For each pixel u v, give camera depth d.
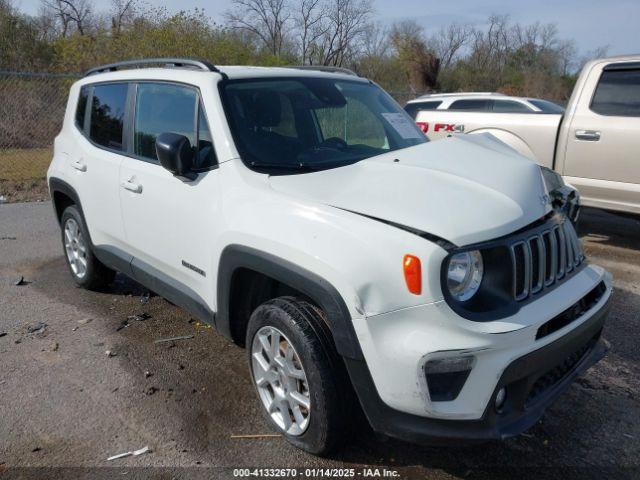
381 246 2.52
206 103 3.58
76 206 4.95
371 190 2.84
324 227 2.71
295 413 3.01
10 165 11.69
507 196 2.83
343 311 2.58
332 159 3.55
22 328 4.54
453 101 10.95
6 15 18.89
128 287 5.40
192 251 3.56
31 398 3.57
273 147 3.47
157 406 3.48
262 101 3.67
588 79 6.69
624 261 6.25
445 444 2.50
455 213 2.62
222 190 3.31
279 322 2.91
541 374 2.64
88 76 5.18
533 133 7.16
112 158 4.36
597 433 3.22
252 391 3.63
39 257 6.36
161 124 3.94
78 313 4.83
